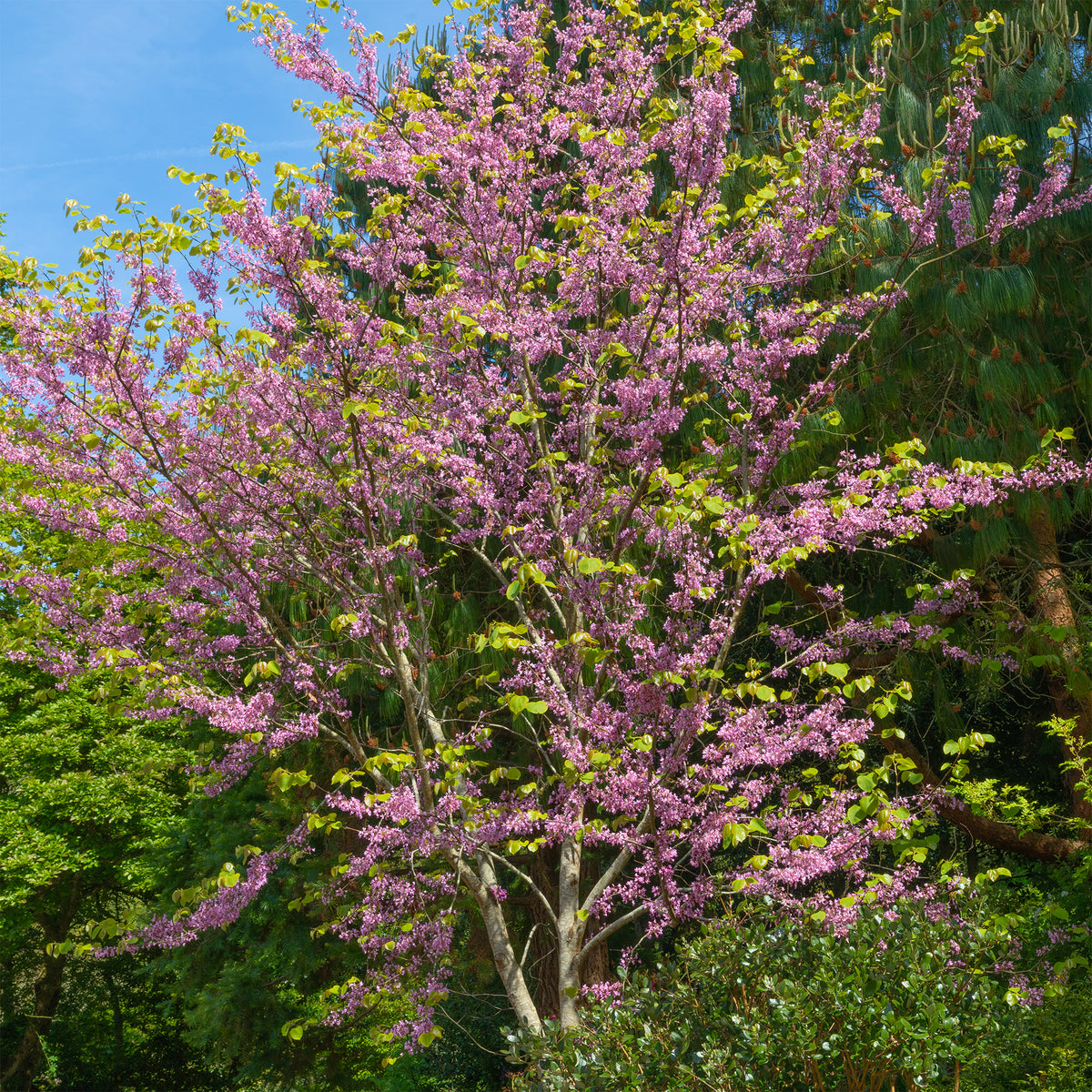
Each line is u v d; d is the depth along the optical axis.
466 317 5.49
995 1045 4.76
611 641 5.64
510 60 6.32
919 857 5.00
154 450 5.50
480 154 5.97
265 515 6.14
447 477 6.13
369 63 5.78
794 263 5.94
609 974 9.44
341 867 5.84
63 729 15.09
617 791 5.24
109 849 15.74
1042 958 5.83
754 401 6.05
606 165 6.35
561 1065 4.56
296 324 5.55
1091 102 6.90
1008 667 7.05
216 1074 17.94
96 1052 18.61
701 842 5.15
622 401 5.59
